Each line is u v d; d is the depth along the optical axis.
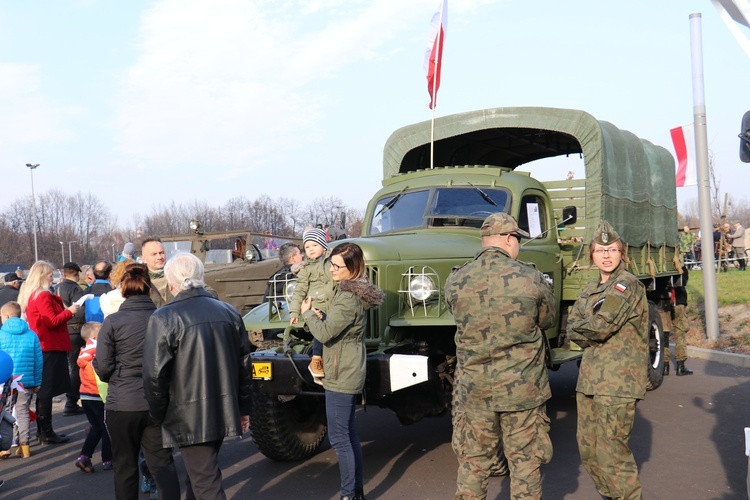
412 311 5.48
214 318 4.07
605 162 7.14
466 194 6.84
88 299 7.41
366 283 4.69
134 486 4.42
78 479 5.82
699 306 13.95
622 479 4.09
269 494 5.21
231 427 4.01
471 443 3.94
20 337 6.48
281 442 5.75
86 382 5.91
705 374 9.51
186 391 3.92
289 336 5.34
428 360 5.40
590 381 4.15
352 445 4.73
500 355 3.84
